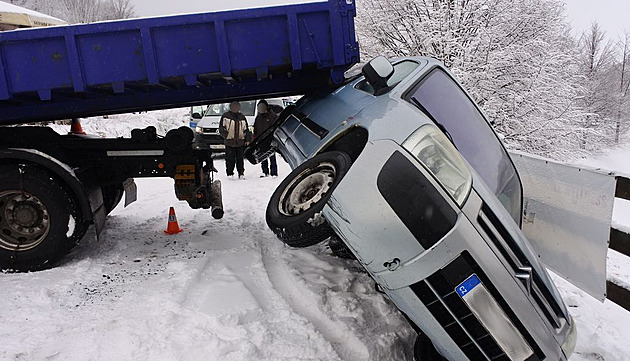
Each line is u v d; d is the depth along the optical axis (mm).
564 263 4285
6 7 5652
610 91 34188
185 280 4312
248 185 10641
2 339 3252
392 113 3369
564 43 18578
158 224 6523
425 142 3062
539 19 17266
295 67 4672
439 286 2758
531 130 17172
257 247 5496
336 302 4086
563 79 18000
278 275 4734
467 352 2818
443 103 3992
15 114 5281
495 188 3639
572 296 5066
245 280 4461
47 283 4266
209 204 5609
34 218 4676
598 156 28125
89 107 5395
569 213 4207
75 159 5332
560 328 3012
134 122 20625
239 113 11688
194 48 4578
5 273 4555
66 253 4699
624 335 4266
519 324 2775
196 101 5891
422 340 3434
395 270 2805
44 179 4570
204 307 3791
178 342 3307
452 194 2881
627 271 7062
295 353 3293
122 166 5500
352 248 2936
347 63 4691
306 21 4637
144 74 4566
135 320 3582
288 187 3494
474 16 16688
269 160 12281
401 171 2918
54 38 4430
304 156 4070
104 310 3756
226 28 4559
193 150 5520
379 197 2875
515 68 16828
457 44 16344
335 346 3486
